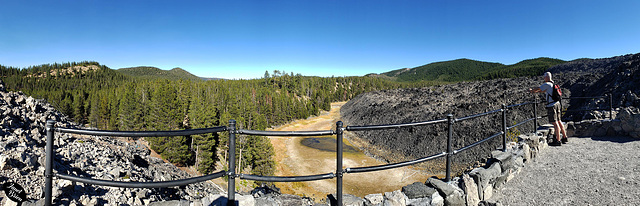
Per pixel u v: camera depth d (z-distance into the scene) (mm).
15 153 6250
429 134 32250
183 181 2930
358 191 24875
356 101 104812
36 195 5465
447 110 36719
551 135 7570
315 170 35875
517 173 5594
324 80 188250
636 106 17109
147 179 11977
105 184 2945
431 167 27297
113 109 71375
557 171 5508
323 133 3232
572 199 4348
